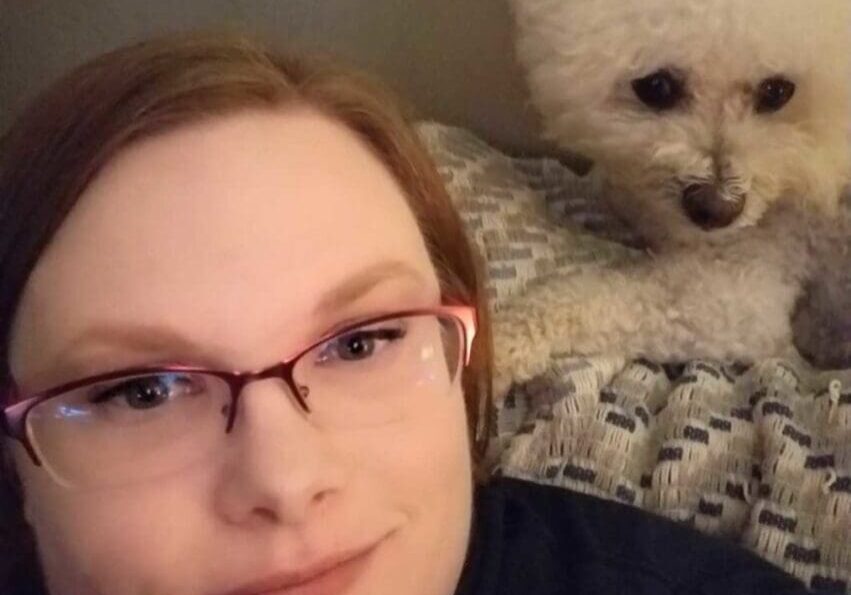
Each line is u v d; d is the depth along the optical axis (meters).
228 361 0.60
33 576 0.78
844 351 1.26
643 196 1.25
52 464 0.61
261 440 0.57
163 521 0.57
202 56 0.71
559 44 1.21
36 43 1.72
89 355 0.61
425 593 0.64
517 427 1.12
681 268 1.23
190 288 0.60
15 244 0.67
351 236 0.63
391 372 0.63
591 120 1.24
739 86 1.18
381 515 0.59
